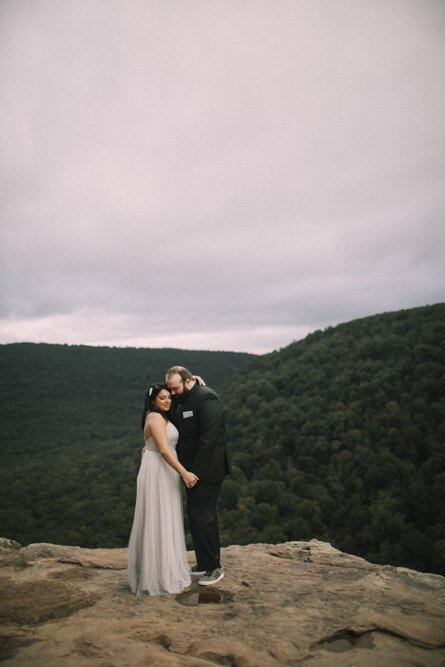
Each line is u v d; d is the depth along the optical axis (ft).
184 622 7.70
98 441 348.59
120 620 7.79
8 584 9.93
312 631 7.11
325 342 349.41
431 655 6.21
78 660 6.17
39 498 212.43
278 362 368.27
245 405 290.56
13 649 6.53
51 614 8.15
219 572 10.05
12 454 313.32
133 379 545.44
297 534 157.48
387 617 7.43
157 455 10.02
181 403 11.00
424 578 10.01
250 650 6.48
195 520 10.02
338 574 10.46
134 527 9.77
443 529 140.36
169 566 9.45
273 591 9.20
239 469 215.31
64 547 13.67
